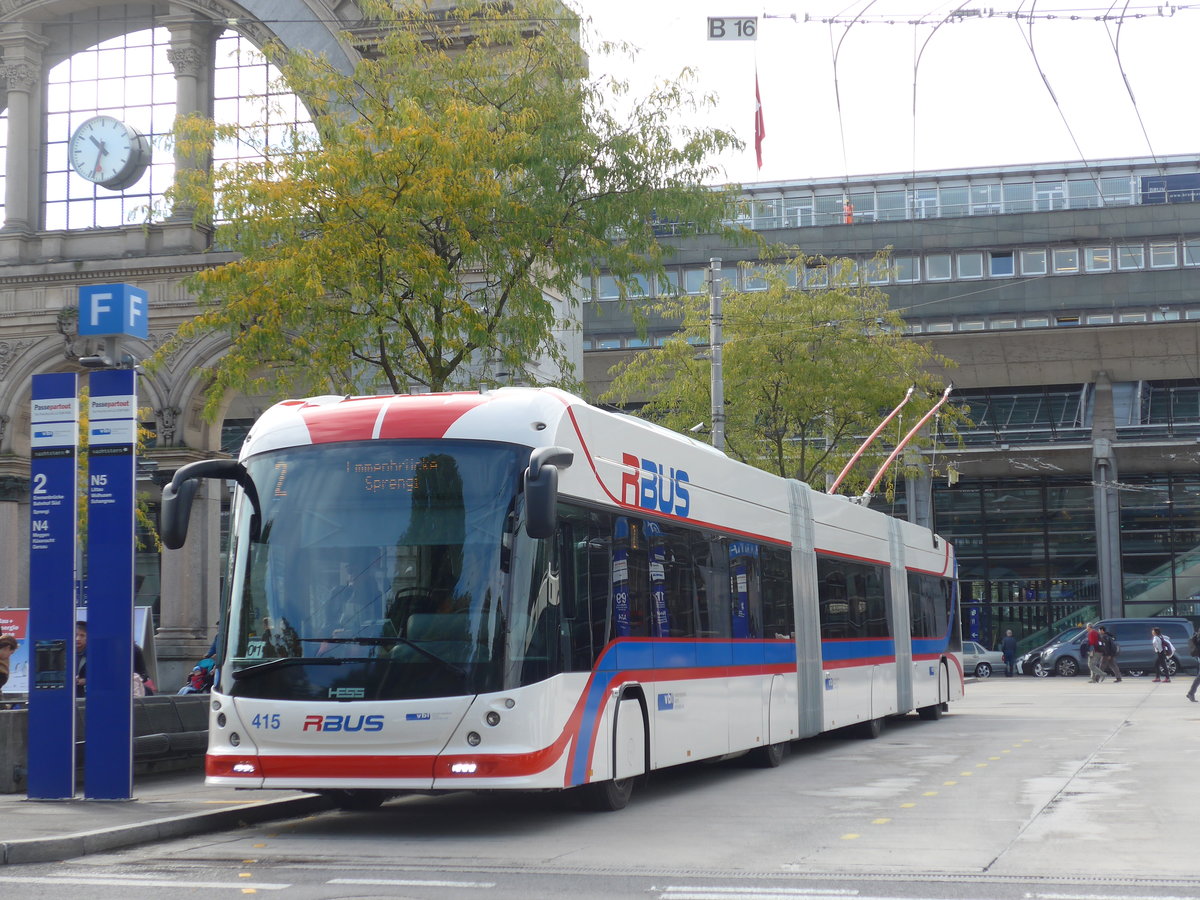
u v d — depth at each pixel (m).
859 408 35.31
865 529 22.92
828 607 20.41
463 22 26.72
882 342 35.84
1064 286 54.97
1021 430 54.62
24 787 14.17
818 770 17.22
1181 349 52.22
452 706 11.05
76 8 32.56
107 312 13.51
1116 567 54.31
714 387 31.72
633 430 13.82
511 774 11.02
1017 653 56.28
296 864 9.93
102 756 13.20
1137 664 50.16
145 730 16.16
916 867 9.59
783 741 17.84
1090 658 46.00
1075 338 52.44
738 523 16.78
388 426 11.91
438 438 11.79
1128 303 54.47
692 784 15.78
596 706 12.33
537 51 21.19
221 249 30.83
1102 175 65.12
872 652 22.64
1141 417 54.12
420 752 11.06
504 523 11.48
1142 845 10.55
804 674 18.91
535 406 12.01
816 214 66.44
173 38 31.62
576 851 10.50
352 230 19.22
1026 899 8.39
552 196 20.36
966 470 56.00
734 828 11.78
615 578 13.02
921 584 26.69
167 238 31.39
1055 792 14.10
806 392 34.78
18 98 32.41
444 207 19.19
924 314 56.00
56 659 13.41
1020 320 55.28
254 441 12.24
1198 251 54.28
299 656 11.38
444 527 11.50
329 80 21.06
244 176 19.97
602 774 12.41
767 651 17.42
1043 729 23.70
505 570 11.38
